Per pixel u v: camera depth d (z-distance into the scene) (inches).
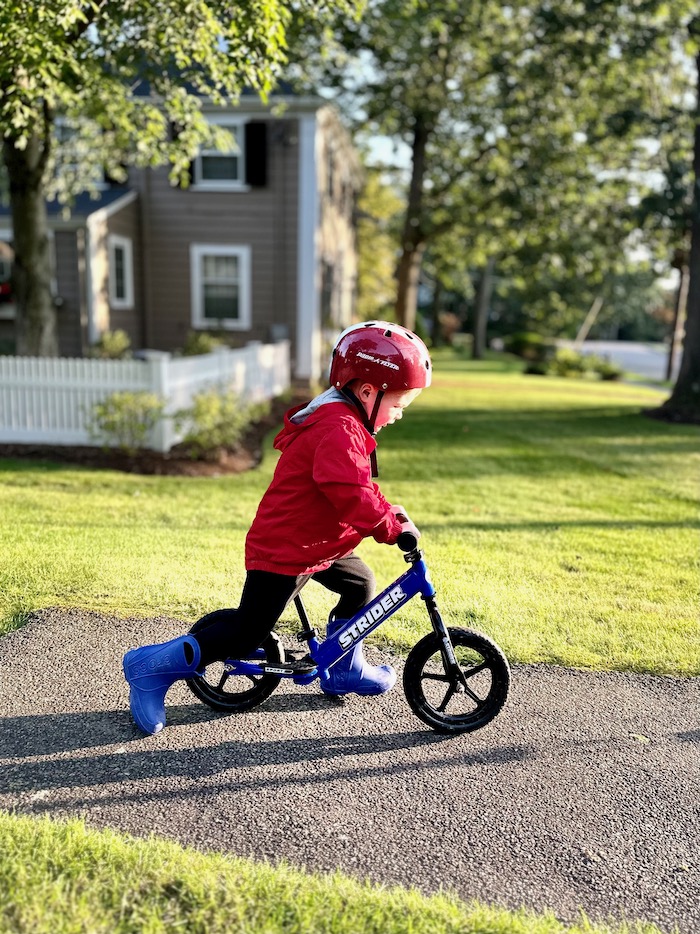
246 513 260.8
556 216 729.6
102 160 496.7
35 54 247.1
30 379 366.6
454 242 951.0
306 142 683.4
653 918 91.1
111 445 365.1
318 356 740.7
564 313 1859.0
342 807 109.7
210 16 259.1
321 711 136.3
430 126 823.7
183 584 183.2
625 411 595.8
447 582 195.2
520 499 296.8
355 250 1151.6
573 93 692.1
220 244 710.5
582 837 105.6
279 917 83.8
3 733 124.1
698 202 554.3
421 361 113.7
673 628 172.6
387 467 352.5
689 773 121.9
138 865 90.6
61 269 638.5
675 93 657.0
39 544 207.6
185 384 394.0
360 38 640.4
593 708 140.0
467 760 123.1
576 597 189.2
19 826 97.6
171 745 123.4
